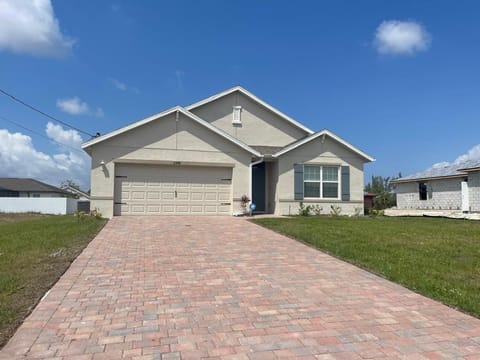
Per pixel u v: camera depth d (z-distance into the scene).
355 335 4.36
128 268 7.23
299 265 7.65
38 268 6.96
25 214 28.23
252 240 10.27
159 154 15.96
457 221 16.17
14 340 4.10
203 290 5.98
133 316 4.85
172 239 10.26
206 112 19.69
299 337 4.29
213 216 15.99
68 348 3.94
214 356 3.81
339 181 18.70
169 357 3.78
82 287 6.02
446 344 4.16
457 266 7.36
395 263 7.58
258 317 4.88
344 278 6.77
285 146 19.14
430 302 5.54
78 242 9.58
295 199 18.11
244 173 16.89
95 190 15.26
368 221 15.04
